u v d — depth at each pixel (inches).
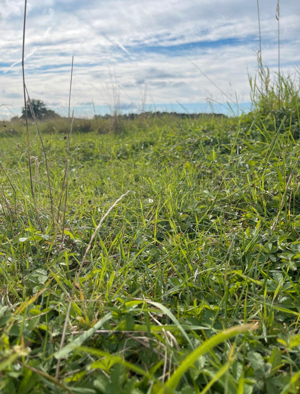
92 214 107.6
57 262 79.0
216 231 99.0
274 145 129.8
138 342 54.9
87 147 251.1
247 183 121.8
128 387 44.0
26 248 84.8
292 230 88.3
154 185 133.5
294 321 63.5
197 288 72.4
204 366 51.2
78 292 68.8
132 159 200.2
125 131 350.6
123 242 94.8
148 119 354.9
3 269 73.1
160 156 183.9
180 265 81.1
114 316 58.6
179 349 51.8
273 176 121.7
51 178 160.7
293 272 77.1
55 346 55.2
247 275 75.1
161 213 111.1
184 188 127.7
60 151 244.1
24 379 43.7
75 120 376.8
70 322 59.6
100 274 74.5
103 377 46.3
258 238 87.1
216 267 76.9
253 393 47.8
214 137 183.6
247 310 66.8
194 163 159.9
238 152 155.5
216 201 113.3
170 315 51.3
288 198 106.3
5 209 101.3
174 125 267.4
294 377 43.4
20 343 52.0
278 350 51.9
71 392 42.9
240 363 51.0
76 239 89.1
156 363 51.4
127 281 74.7
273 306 62.3
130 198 126.0
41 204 109.7
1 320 54.8
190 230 101.9
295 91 193.2
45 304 66.4
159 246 92.4
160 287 73.1
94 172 179.2
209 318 61.4
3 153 225.5
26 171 167.2
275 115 183.8
